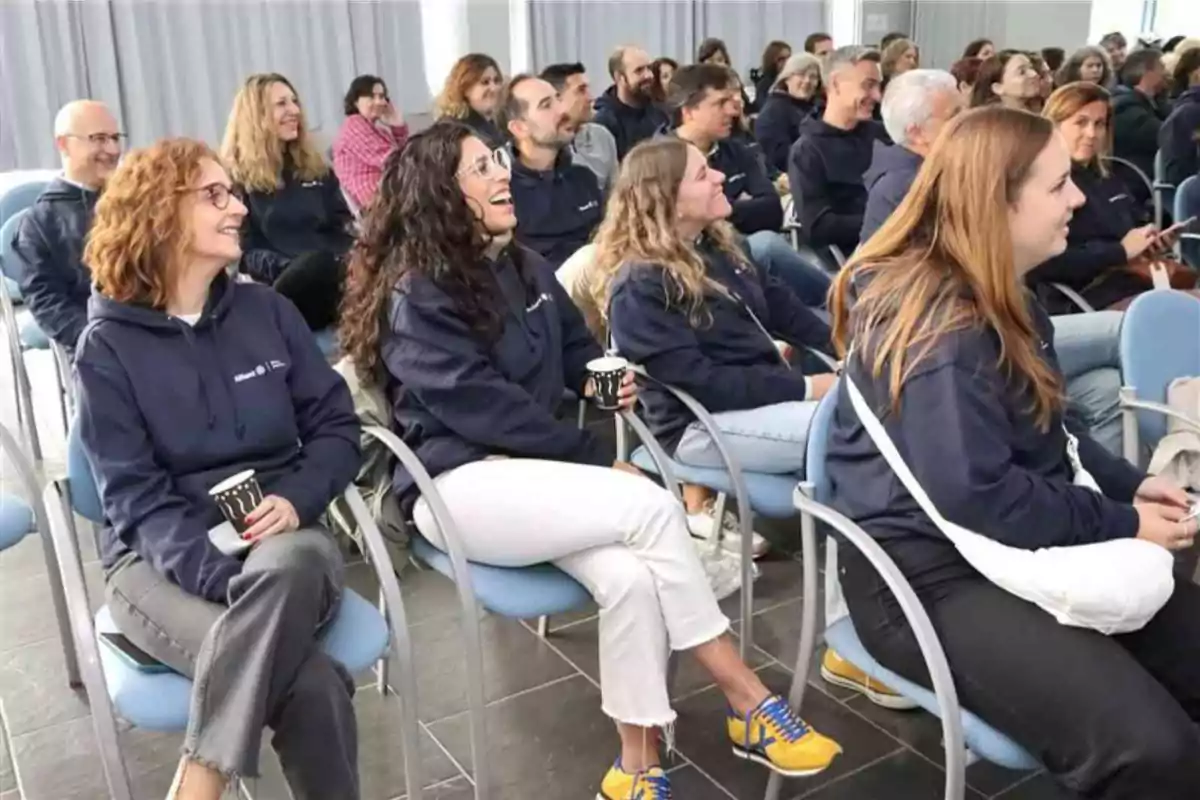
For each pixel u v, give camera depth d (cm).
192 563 150
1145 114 561
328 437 175
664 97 541
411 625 242
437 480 181
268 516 155
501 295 190
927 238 152
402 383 187
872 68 370
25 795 187
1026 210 146
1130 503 169
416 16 584
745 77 727
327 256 318
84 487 160
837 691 214
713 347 230
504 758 197
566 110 351
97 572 255
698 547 252
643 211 227
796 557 270
